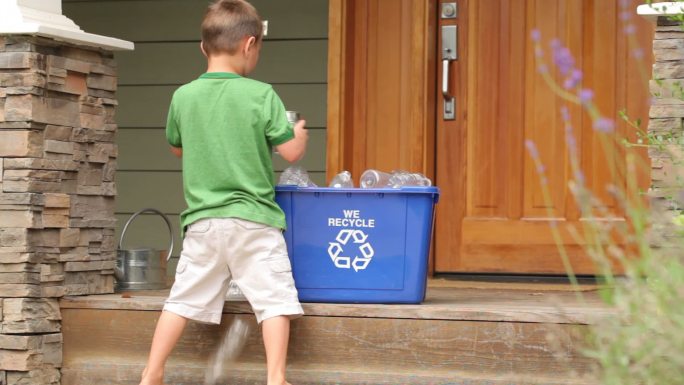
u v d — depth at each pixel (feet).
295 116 13.71
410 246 12.67
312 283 12.76
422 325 12.27
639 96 17.57
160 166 19.72
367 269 12.71
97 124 13.89
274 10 19.01
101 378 13.17
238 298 13.30
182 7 19.60
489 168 18.24
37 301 13.05
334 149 18.31
